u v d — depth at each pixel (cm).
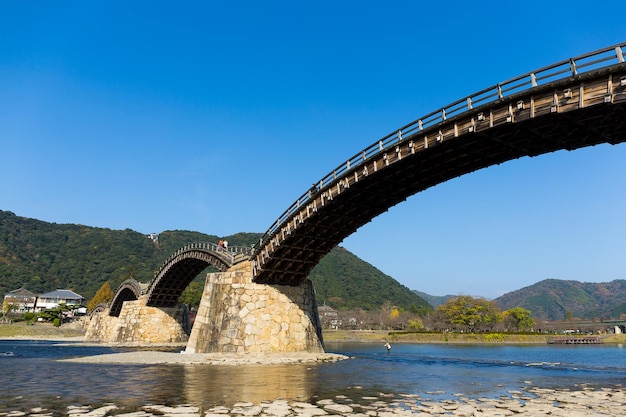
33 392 2395
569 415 1794
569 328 17175
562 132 2894
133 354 4891
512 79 2873
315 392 2447
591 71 2467
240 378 3027
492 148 3312
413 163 3653
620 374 3666
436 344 11225
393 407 1984
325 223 4681
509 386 2823
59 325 14000
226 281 5138
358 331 15300
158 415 1747
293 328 5084
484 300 15112
